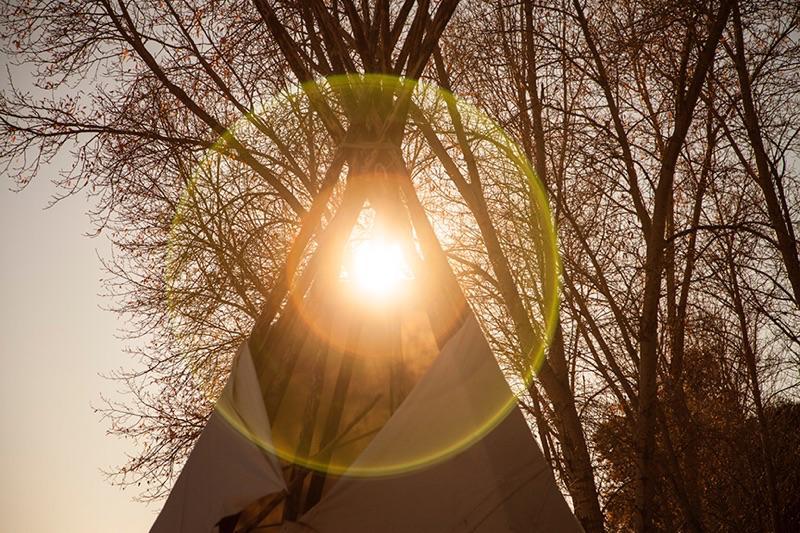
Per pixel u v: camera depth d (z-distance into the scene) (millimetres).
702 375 11453
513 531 4133
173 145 10258
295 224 10484
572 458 8453
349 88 5270
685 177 10828
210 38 10039
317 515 3951
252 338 5016
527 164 9875
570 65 9906
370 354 5055
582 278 10211
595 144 9562
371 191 4984
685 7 8695
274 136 9734
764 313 10250
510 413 4566
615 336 10414
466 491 4109
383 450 4070
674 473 10383
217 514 4105
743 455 11617
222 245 10492
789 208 10547
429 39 5301
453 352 4469
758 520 11688
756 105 10352
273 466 4090
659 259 8625
